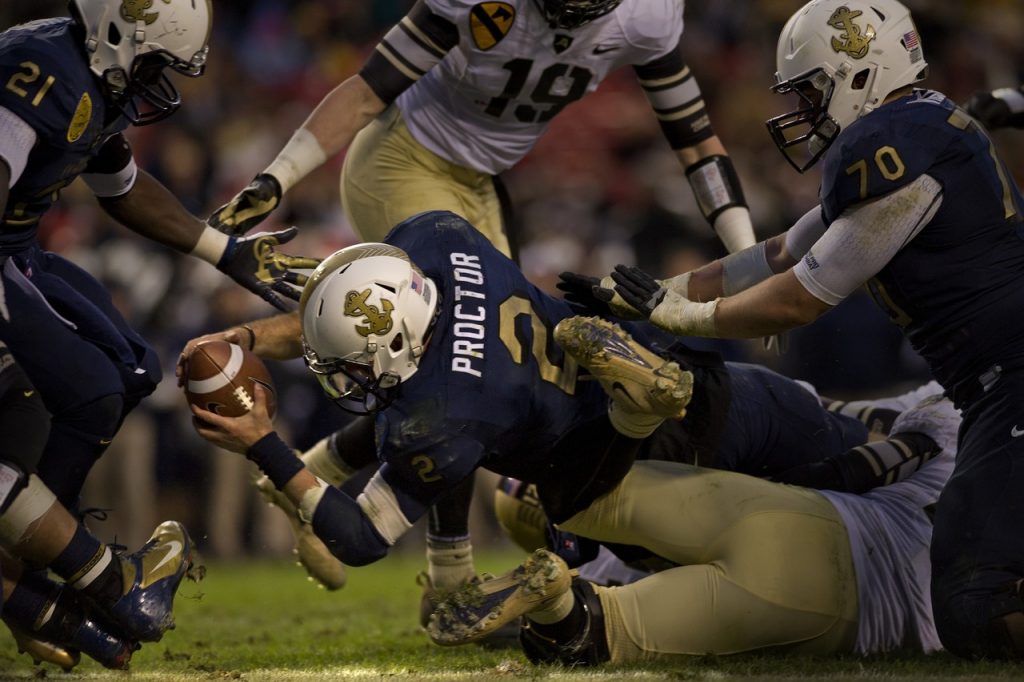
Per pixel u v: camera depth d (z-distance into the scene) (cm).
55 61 1154
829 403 1650
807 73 1290
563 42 1500
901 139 1212
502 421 1173
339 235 3216
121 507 2952
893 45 1274
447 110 1576
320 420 2955
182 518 2998
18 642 1248
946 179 1219
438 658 1359
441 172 1606
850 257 1220
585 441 1230
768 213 3316
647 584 1259
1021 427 1216
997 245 1241
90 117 1185
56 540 1173
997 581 1188
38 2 3916
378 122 1617
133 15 1177
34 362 1227
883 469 1409
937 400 1481
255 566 2877
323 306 1141
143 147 3494
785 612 1249
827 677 1137
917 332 1290
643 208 3394
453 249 1223
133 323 3009
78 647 1232
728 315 1266
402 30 1488
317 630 1677
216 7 4050
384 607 1970
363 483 1697
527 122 1588
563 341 1165
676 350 1352
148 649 1471
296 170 1478
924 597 1334
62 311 1310
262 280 1448
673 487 1277
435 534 1505
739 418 1394
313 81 3903
